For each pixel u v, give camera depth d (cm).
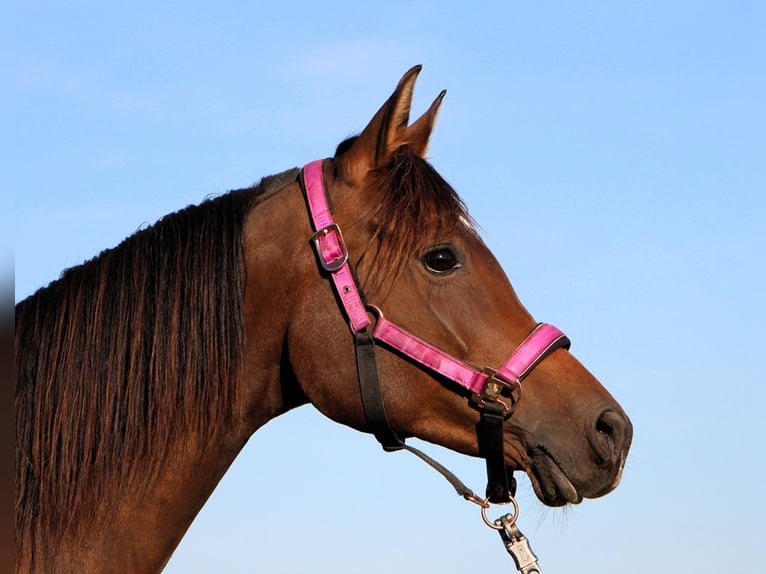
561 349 302
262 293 296
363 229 295
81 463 268
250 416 301
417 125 319
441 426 295
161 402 275
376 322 289
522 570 283
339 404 293
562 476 283
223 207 300
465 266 294
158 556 279
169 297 282
